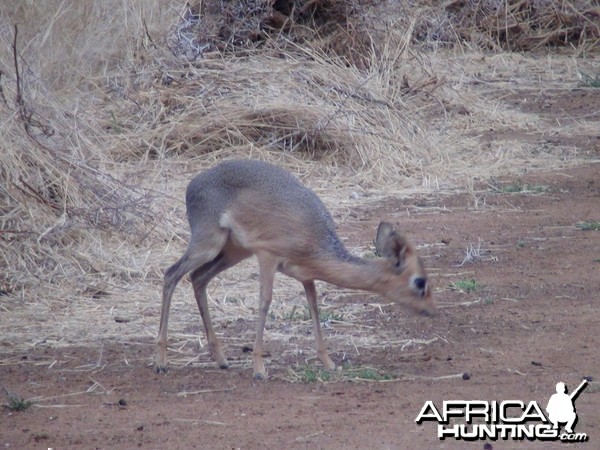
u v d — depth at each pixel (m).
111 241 15.88
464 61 31.98
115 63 23.17
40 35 21.45
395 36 26.33
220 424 9.84
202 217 11.36
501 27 34.41
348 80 23.12
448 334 12.71
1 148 16.17
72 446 9.37
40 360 12.02
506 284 14.55
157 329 13.10
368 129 21.78
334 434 9.49
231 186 11.28
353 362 11.81
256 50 24.25
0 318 13.41
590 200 19.11
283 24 25.44
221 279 14.98
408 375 11.28
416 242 16.67
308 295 11.56
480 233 17.14
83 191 16.56
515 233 17.09
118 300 14.16
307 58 24.52
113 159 19.84
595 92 29.05
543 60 33.00
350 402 10.44
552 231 17.14
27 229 15.49
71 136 18.56
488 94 28.42
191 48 23.62
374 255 15.56
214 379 11.33
